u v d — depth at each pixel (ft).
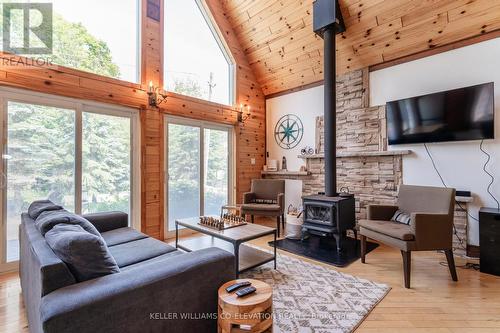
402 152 11.55
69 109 10.11
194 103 14.01
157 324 4.00
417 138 11.14
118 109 11.42
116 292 3.60
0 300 6.93
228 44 15.65
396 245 7.95
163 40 12.82
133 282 3.84
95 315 3.38
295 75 15.83
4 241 8.76
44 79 9.34
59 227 4.76
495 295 7.09
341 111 13.91
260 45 15.61
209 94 15.33
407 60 11.80
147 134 12.05
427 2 9.99
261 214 13.33
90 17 10.91
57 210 6.53
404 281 7.80
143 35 12.03
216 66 15.78
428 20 10.43
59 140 9.89
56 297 3.38
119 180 11.46
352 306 6.52
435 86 11.04
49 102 9.63
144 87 11.96
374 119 12.75
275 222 16.19
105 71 11.25
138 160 11.89
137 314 3.77
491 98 9.32
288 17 13.43
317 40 13.48
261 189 15.34
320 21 11.67
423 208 9.02
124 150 11.62
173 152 13.43
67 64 10.22
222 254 5.06
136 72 12.10
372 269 8.90
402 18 10.82
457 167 10.44
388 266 9.16
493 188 9.66
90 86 10.40
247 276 8.28
